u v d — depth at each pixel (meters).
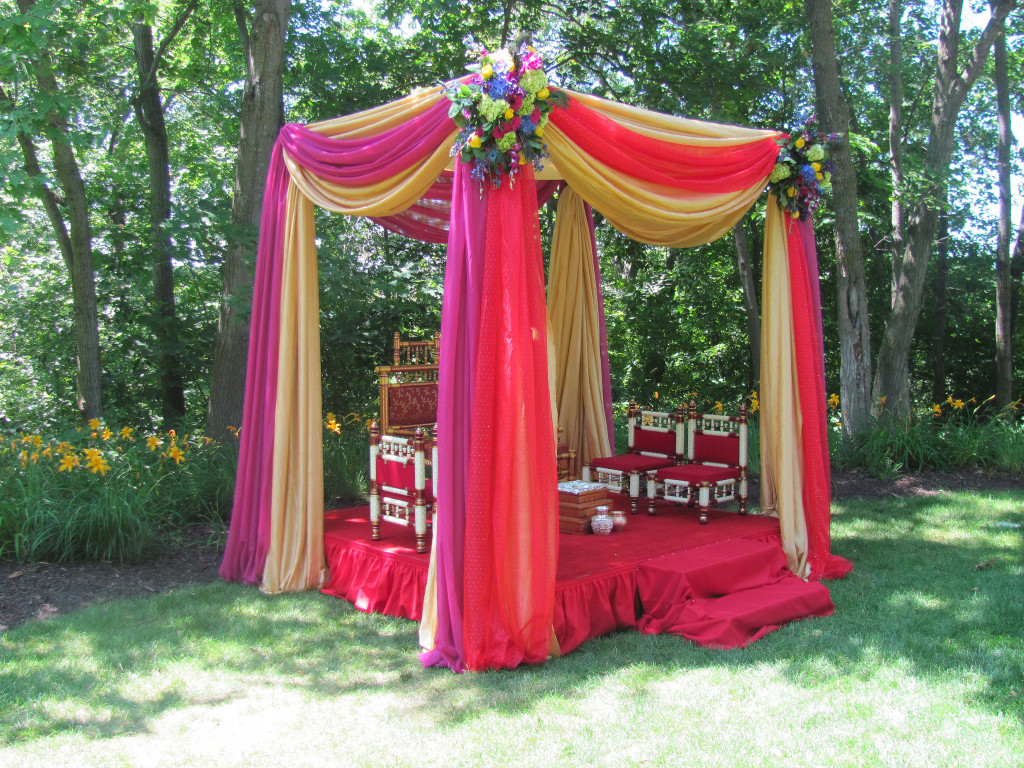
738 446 6.24
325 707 3.55
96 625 4.62
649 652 4.19
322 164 5.07
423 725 3.36
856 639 4.29
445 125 4.21
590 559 4.86
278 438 5.30
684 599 4.58
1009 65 14.16
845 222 9.33
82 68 8.69
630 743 3.16
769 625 4.47
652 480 6.13
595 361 7.29
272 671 3.97
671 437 6.71
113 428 9.10
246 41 10.55
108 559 5.74
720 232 5.60
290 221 5.36
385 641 4.39
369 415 9.80
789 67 11.36
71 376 10.95
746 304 12.75
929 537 6.69
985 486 8.48
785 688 3.66
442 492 4.06
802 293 5.62
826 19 8.81
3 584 5.23
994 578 5.45
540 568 4.03
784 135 5.33
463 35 11.46
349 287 8.95
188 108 12.90
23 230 11.12
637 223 5.37
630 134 4.48
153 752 3.14
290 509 5.33
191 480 6.79
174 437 6.79
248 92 8.05
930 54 13.58
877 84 12.84
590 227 7.35
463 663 3.97
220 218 8.07
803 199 5.56
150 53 10.62
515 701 3.57
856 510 7.67
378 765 3.03
